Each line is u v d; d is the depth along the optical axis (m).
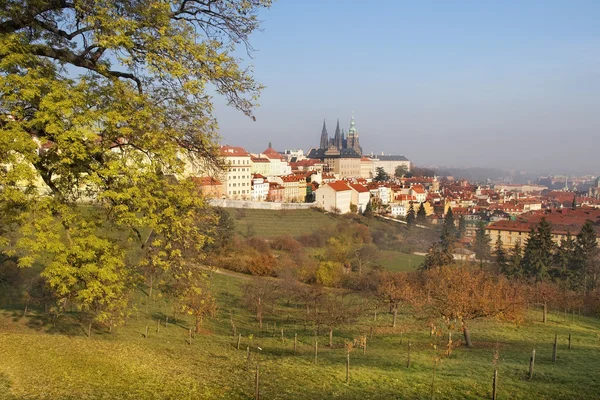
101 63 16.50
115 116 14.42
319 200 174.50
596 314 65.31
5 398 15.59
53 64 15.26
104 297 16.97
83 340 27.08
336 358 32.34
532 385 23.34
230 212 143.12
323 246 120.31
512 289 52.53
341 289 80.12
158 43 15.36
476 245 136.88
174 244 17.45
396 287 57.00
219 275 80.94
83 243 14.94
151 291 54.03
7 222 14.99
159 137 15.75
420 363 30.47
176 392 18.42
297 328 52.84
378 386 22.64
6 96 13.59
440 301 44.03
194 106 17.11
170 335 41.53
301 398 19.84
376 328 51.53
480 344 41.50
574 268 98.81
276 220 144.12
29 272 48.38
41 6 15.20
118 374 20.09
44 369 19.50
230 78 16.94
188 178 16.95
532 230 100.50
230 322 54.06
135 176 14.93
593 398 21.41
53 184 15.67
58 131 13.84
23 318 37.41
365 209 183.62
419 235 149.12
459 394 21.62
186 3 17.27
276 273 86.56
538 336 46.31
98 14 14.75
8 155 13.71
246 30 17.62
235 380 21.50
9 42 13.70
